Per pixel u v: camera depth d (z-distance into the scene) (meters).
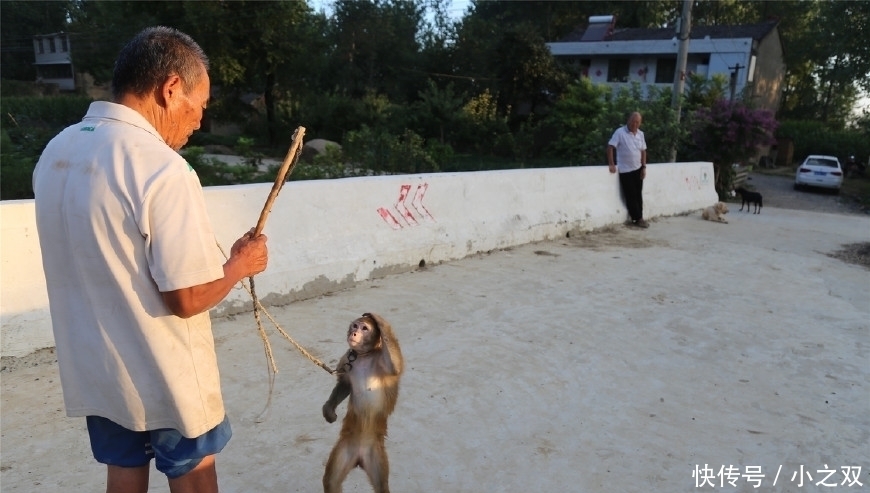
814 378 5.13
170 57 2.16
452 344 5.45
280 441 3.82
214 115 35.59
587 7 52.84
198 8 29.45
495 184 8.93
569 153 29.47
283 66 34.91
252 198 5.93
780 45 38.97
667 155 16.58
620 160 11.34
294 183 6.37
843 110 51.06
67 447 3.63
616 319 6.32
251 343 5.22
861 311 7.05
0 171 13.48
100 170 1.98
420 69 42.94
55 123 37.12
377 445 3.03
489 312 6.31
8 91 53.19
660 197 12.88
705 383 4.95
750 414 4.47
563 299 6.87
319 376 4.70
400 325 5.82
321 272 6.53
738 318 6.56
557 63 36.25
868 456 3.98
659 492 3.52
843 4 36.44
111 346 2.09
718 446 4.03
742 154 19.20
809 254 10.16
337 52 42.41
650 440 4.06
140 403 2.14
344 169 16.25
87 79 60.50
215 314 5.70
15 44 66.06
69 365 2.18
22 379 4.37
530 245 9.38
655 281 7.85
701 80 24.22
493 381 4.79
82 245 2.03
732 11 52.25
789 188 28.64
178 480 2.35
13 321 4.61
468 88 39.34
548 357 5.29
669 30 38.06
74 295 2.12
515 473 3.63
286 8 31.86
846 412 4.56
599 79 38.56
